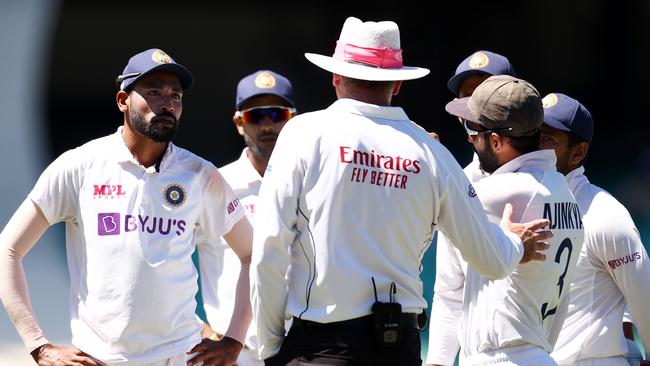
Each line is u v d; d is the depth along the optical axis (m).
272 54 92.06
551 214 13.26
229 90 91.75
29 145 48.44
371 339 12.41
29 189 46.91
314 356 12.45
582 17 92.38
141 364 13.47
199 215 14.34
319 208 12.37
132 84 13.57
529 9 92.44
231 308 16.77
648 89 91.62
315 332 12.48
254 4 91.31
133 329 13.41
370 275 12.42
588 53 92.81
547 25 92.81
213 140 89.94
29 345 13.23
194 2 90.62
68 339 29.05
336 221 12.38
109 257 13.43
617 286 14.59
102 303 13.40
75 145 87.06
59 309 32.62
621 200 66.94
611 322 14.53
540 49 93.38
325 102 90.81
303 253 12.50
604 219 14.35
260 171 18.12
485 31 92.88
